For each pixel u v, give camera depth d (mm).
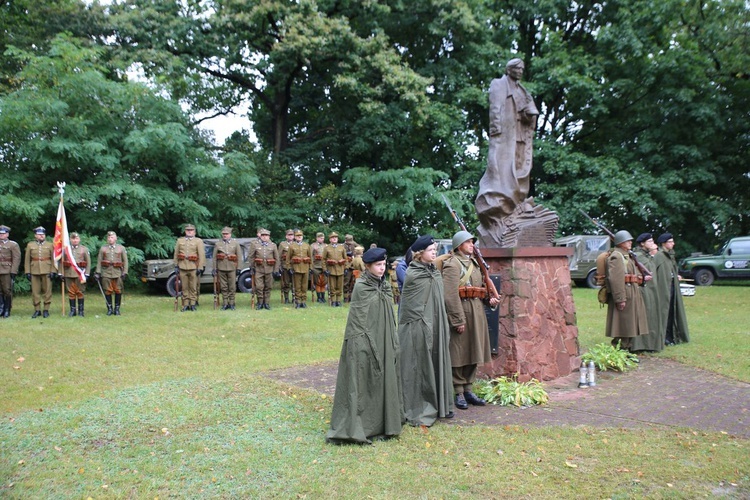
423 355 5898
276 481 4527
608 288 9102
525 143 8469
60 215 13117
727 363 8758
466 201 22891
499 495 4262
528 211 8242
